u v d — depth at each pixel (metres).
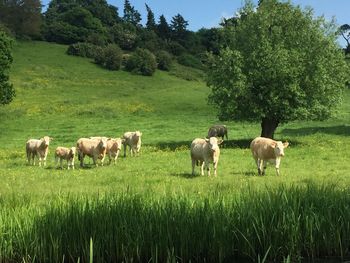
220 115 34.03
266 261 9.06
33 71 80.25
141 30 145.12
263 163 19.59
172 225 9.16
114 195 10.17
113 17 166.00
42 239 9.10
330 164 22.09
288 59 32.03
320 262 9.04
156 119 50.56
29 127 45.56
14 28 112.00
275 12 34.06
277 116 32.91
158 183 16.94
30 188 16.33
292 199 9.80
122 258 9.09
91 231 9.05
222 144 33.09
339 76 33.34
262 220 9.29
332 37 33.62
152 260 8.86
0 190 15.73
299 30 33.94
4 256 9.08
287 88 31.78
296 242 9.16
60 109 55.00
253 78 32.56
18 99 61.00
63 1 175.12
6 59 48.28
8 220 9.45
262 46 32.62
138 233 9.02
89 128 44.50
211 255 9.18
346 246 9.47
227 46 34.75
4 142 37.25
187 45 138.25
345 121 44.38
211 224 9.21
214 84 34.03
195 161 19.62
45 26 117.94
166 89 74.38
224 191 12.26
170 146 32.69
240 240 9.27
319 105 32.50
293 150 27.64
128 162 24.97
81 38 116.44
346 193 10.59
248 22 34.50
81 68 88.25
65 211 9.46
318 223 9.27
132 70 89.94
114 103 58.84
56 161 23.95
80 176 19.77
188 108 57.56
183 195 10.25
